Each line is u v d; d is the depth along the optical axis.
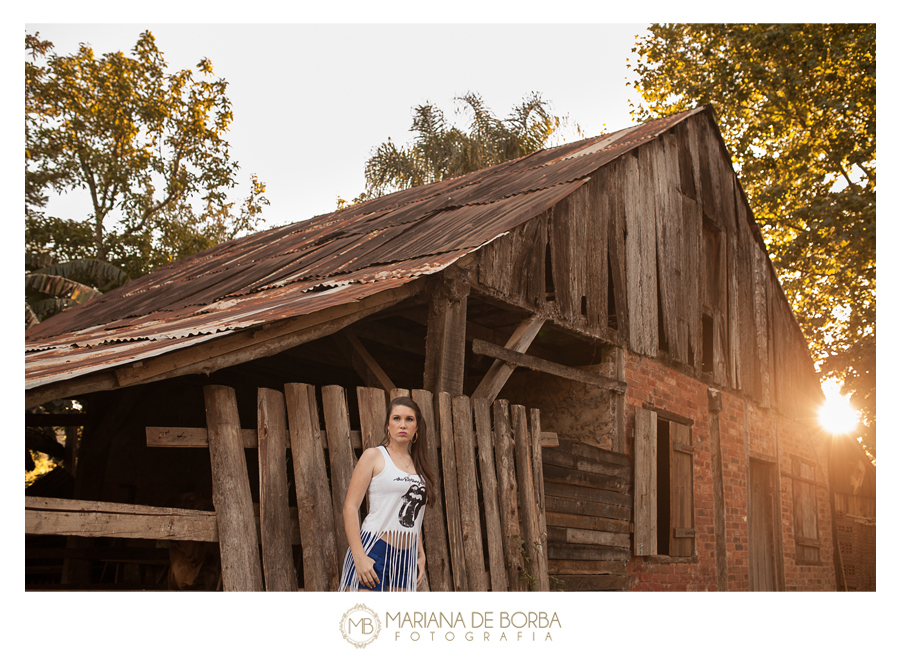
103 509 3.65
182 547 5.37
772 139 20.20
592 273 8.47
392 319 7.43
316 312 5.02
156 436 3.98
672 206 10.83
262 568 4.32
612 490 7.79
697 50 20.64
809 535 13.92
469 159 23.05
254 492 9.20
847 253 18.69
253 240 14.02
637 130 11.77
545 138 24.23
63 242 24.48
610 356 8.74
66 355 4.62
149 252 26.05
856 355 18.34
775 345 13.84
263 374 9.36
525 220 7.18
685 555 9.39
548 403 8.93
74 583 9.06
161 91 25.86
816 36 17.31
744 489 11.47
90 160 24.38
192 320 5.86
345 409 4.76
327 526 4.41
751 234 13.64
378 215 10.87
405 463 3.96
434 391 5.79
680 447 9.72
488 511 5.50
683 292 10.70
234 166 26.94
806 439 14.71
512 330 8.74
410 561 3.87
